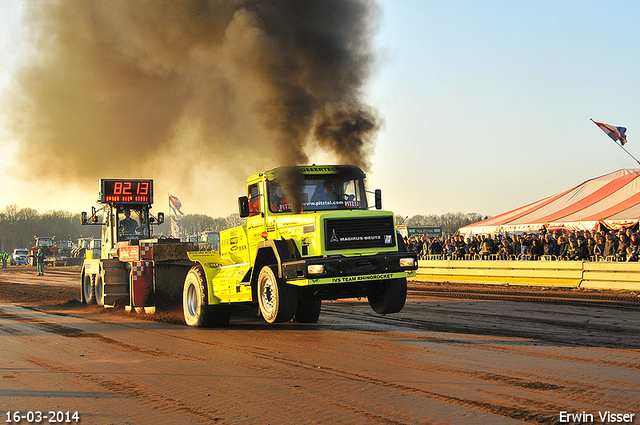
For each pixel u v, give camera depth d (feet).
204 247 48.24
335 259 29.78
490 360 23.70
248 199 35.45
